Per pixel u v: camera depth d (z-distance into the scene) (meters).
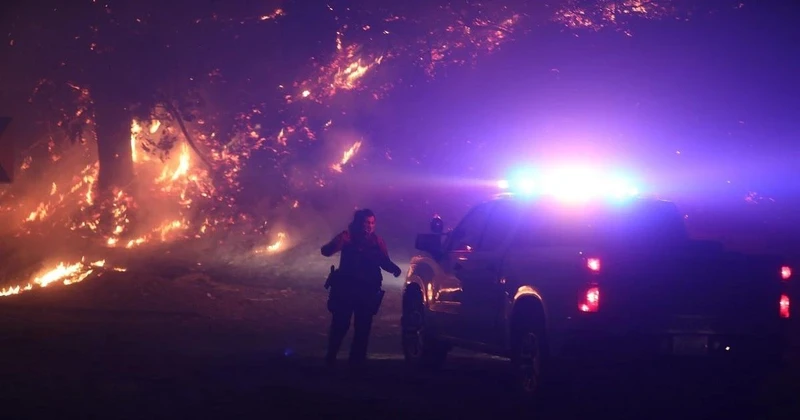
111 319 17.00
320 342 15.05
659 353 9.07
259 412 8.98
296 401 9.52
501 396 10.15
